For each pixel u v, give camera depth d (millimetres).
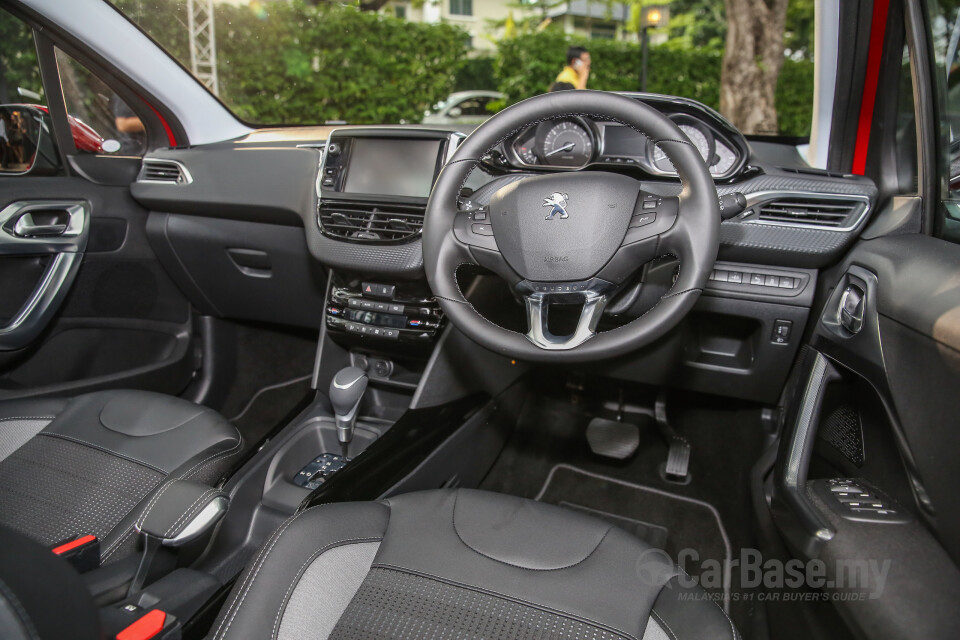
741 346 1865
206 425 1420
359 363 1960
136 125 2252
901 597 894
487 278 1708
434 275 1215
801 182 1517
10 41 1860
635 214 1129
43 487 1281
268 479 1634
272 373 2488
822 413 1459
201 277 2193
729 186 1569
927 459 995
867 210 1481
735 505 1913
